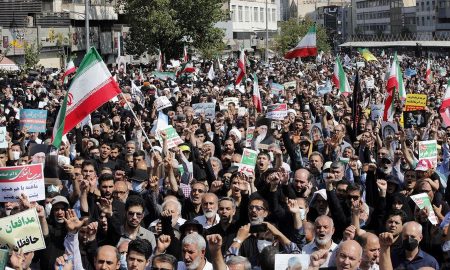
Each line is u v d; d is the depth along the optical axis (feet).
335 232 42.86
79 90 53.52
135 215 38.19
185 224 38.42
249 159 50.83
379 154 57.41
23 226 35.55
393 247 38.96
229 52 364.79
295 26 363.97
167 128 58.85
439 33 530.68
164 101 86.74
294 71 201.26
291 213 40.45
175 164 51.83
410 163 58.39
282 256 33.86
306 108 88.84
